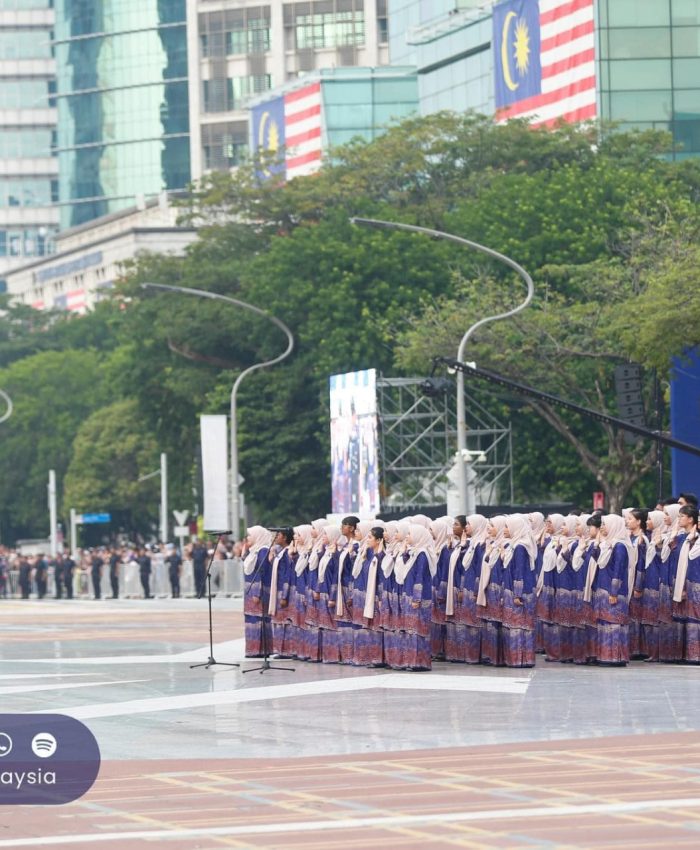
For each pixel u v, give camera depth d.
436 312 68.62
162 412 88.88
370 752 19.69
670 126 100.50
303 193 89.19
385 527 31.50
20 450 136.88
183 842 14.28
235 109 186.25
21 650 40.03
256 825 15.02
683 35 100.25
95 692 28.22
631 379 40.56
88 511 126.06
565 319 65.75
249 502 83.25
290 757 19.48
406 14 139.00
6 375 139.12
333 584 32.69
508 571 30.72
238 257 89.12
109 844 14.27
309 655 33.19
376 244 75.31
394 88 137.25
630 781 16.91
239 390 81.12
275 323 79.19
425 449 72.00
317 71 138.12
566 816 15.04
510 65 108.81
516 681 27.86
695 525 31.23
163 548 82.25
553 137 85.81
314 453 80.88
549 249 72.44
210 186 103.50
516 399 69.38
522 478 72.06
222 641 41.47
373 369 66.44
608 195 74.12
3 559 96.12
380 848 13.80
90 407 136.25
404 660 30.50
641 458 66.38
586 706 23.86
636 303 57.03
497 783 16.97
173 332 82.75
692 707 23.50
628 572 30.75
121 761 19.44
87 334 158.62
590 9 101.38
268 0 182.62
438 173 87.31
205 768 18.77
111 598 83.75
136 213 193.25
